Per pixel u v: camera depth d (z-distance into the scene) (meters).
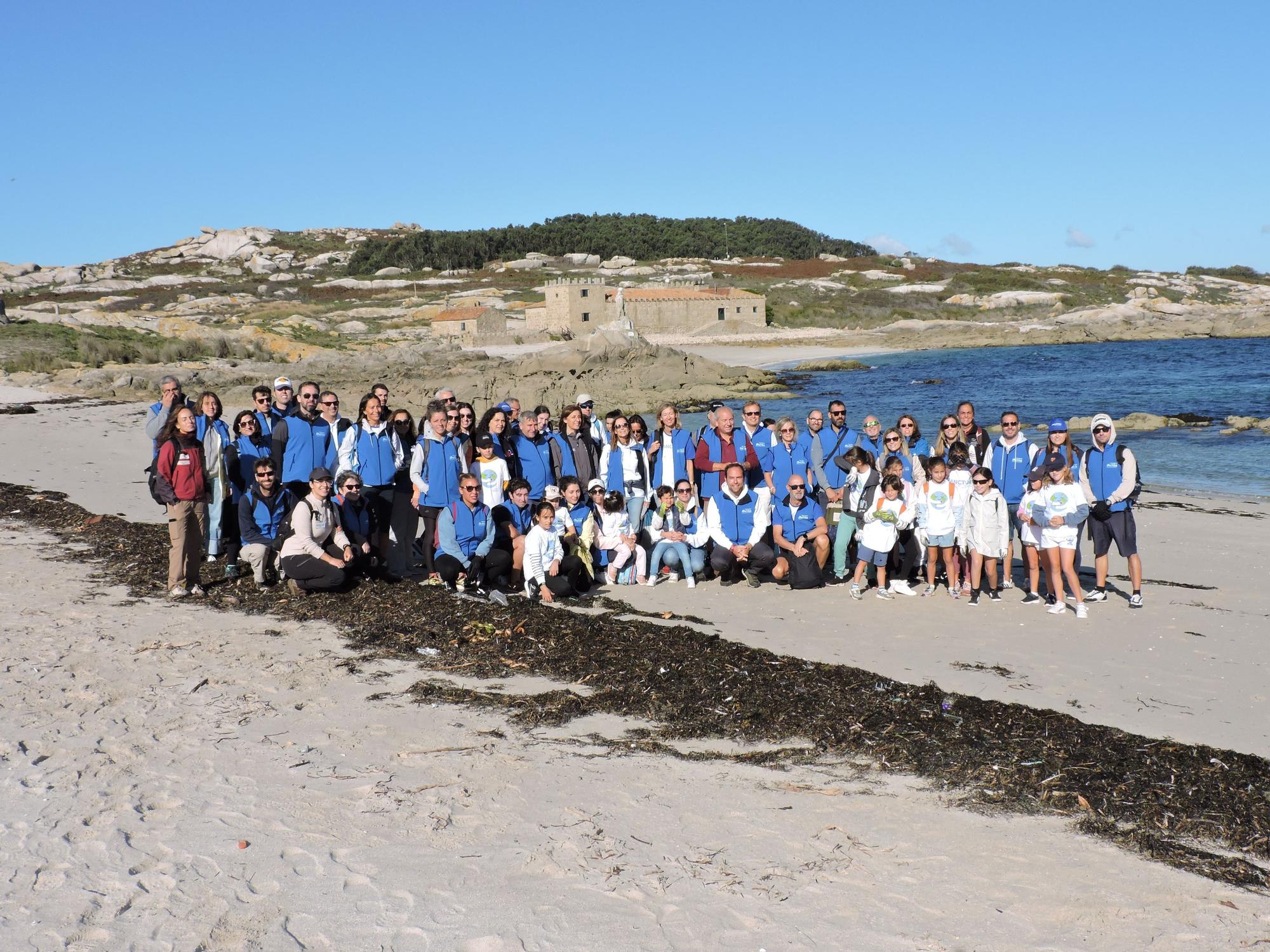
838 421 11.45
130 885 4.38
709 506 11.02
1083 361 64.81
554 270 148.00
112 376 42.75
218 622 8.99
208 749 6.00
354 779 5.59
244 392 40.41
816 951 3.98
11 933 3.97
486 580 10.44
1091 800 5.46
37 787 5.39
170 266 161.00
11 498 16.08
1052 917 4.28
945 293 128.50
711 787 5.61
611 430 11.39
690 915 4.23
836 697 7.08
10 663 7.56
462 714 6.73
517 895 4.36
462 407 11.14
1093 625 9.30
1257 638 8.86
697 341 87.50
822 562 10.93
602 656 7.93
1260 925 4.23
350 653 8.09
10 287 143.25
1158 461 23.48
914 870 4.68
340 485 10.20
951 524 10.22
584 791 5.50
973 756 6.05
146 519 14.23
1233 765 5.94
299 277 149.12
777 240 180.25
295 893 4.34
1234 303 129.50
